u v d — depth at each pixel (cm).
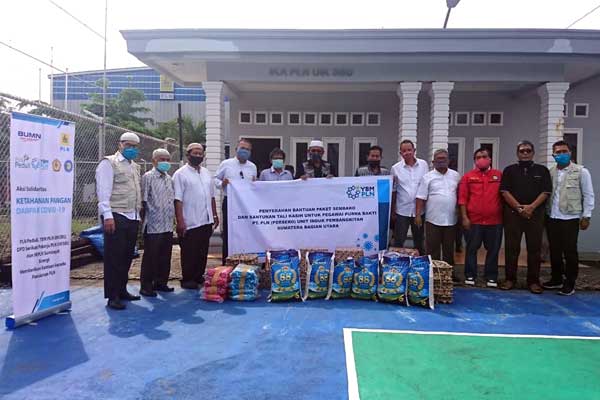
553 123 796
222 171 636
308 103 993
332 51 758
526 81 801
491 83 829
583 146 931
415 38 753
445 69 801
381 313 487
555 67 791
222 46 762
